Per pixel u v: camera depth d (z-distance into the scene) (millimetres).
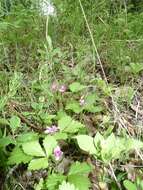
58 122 243
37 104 261
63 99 283
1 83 283
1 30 336
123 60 334
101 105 288
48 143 219
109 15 405
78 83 286
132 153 249
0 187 214
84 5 397
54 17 376
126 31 370
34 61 326
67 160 231
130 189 212
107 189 225
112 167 236
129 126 277
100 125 267
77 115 273
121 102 296
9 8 398
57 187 205
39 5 381
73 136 244
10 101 268
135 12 427
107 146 218
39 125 256
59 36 367
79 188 201
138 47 358
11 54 335
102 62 341
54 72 310
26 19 365
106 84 312
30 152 215
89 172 230
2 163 220
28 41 346
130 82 322
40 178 222
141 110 295
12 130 231
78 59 327
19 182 220
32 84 279
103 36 368
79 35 372
